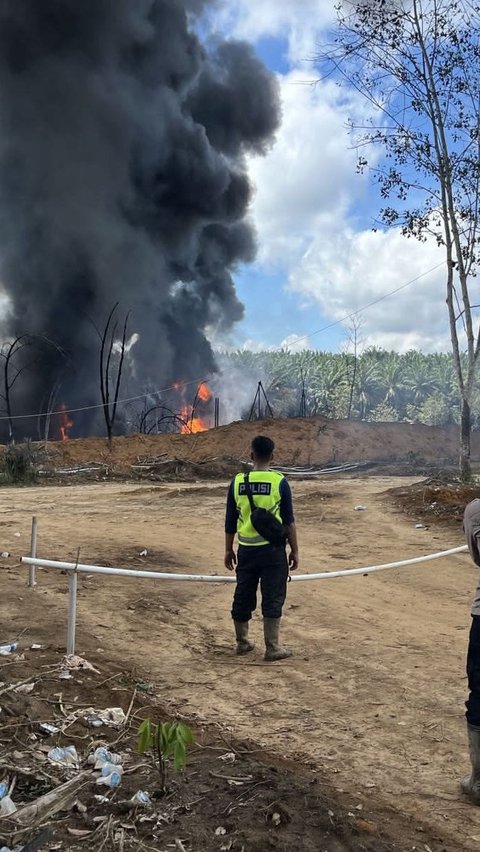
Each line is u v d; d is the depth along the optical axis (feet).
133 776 11.39
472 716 11.95
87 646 19.25
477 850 10.16
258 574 19.51
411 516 47.16
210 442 124.06
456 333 71.51
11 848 9.23
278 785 11.05
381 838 10.03
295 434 132.67
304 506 54.54
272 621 19.08
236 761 12.18
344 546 37.40
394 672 18.15
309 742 13.93
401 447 136.15
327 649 20.17
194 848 9.30
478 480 71.05
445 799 11.77
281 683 17.33
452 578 30.12
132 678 17.04
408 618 23.71
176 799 10.60
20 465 83.97
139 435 123.65
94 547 35.35
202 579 19.45
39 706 13.91
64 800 10.32
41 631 20.17
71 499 63.05
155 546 36.17
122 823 9.92
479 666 12.02
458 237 70.28
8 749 12.10
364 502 55.72
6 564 30.07
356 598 26.50
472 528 12.68
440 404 297.53
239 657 19.43
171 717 14.65
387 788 12.10
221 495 64.75
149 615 23.31
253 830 9.65
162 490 71.20
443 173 69.72
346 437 134.00
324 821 10.01
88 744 12.61
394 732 14.46
